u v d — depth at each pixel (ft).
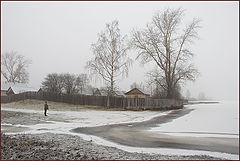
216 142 32.96
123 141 33.91
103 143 32.35
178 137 37.29
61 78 180.75
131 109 106.83
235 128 46.88
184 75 127.75
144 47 128.77
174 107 123.44
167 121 61.62
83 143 32.07
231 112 88.58
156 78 132.36
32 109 110.11
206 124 54.03
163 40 129.18
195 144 31.65
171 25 128.57
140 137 37.32
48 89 176.55
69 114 83.35
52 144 31.01
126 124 55.88
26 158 24.02
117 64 111.86
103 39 111.34
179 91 167.43
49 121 61.87
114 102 112.37
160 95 154.51
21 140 33.60
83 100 125.80
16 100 166.61
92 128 48.60
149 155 25.39
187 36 128.26
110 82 112.06
